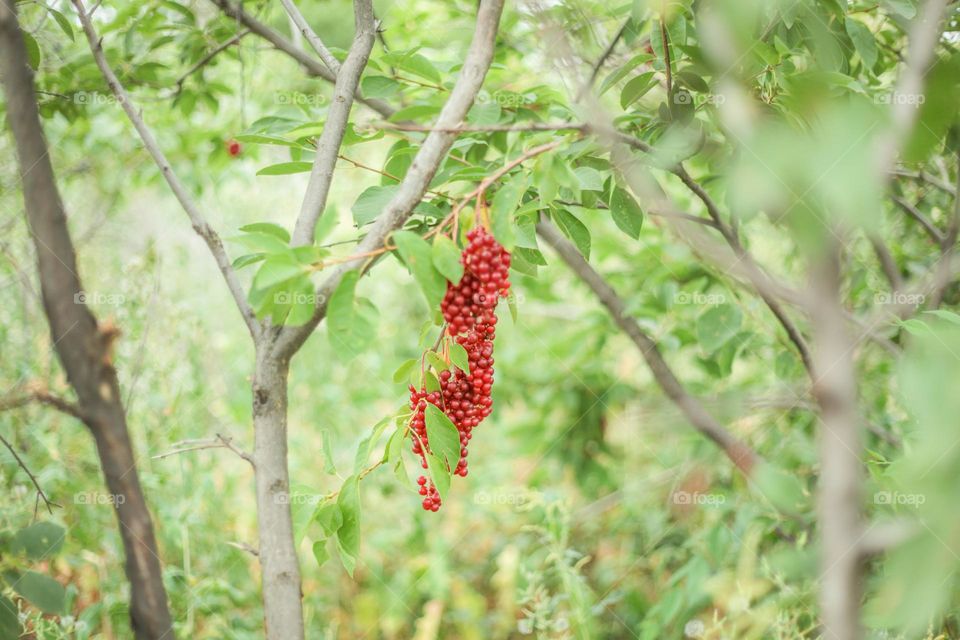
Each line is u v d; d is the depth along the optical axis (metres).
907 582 0.77
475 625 2.15
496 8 1.27
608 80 1.38
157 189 2.60
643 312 1.91
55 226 1.55
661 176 2.04
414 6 2.05
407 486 1.30
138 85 1.97
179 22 1.91
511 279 2.34
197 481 2.13
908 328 1.25
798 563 1.67
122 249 2.52
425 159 1.24
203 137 2.28
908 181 1.66
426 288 1.18
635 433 2.32
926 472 0.81
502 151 1.66
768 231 1.82
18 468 1.83
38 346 2.01
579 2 1.54
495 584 2.29
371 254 1.21
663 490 2.21
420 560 2.27
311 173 1.33
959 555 0.76
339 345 1.18
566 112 1.58
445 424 1.26
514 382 2.44
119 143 2.38
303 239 1.30
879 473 1.34
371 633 2.12
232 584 2.10
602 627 2.04
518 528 2.47
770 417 1.96
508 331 2.72
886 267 1.63
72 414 1.58
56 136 2.29
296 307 1.20
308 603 2.08
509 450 2.65
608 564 2.23
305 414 2.69
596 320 2.17
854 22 1.41
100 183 2.46
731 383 2.29
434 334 1.43
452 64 1.70
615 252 2.10
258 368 1.28
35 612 1.74
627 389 2.31
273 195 3.22
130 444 1.59
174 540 1.98
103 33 1.80
